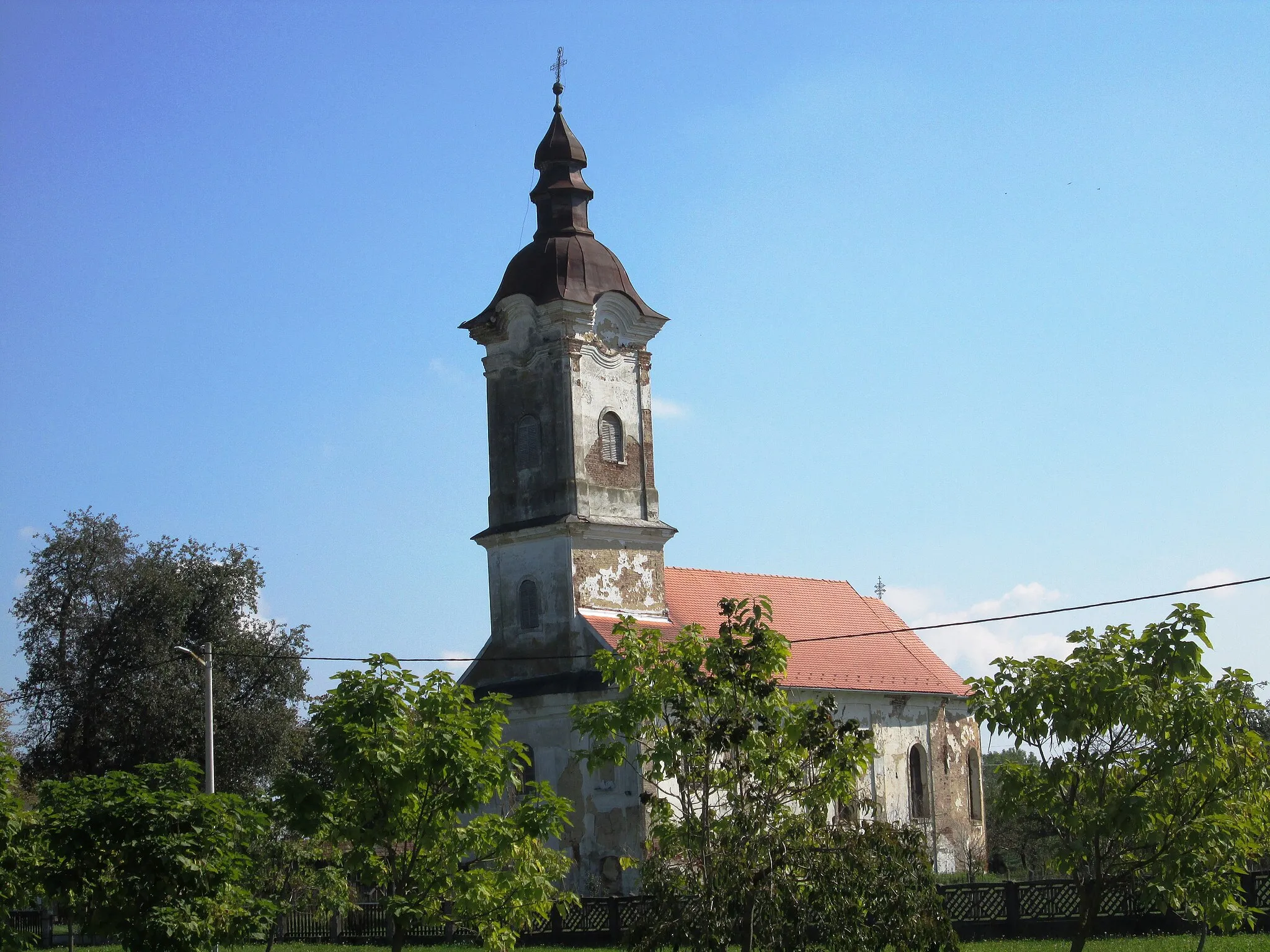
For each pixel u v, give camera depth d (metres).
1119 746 20.38
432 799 20.64
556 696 52.34
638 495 55.75
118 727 59.03
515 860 21.92
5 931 21.72
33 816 21.91
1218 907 20.27
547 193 56.81
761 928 20.27
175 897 20.78
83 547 61.16
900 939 19.89
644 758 21.27
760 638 21.78
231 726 60.78
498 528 55.19
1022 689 20.59
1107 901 34.97
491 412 56.19
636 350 56.59
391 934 42.78
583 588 53.56
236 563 63.97
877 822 20.42
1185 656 19.95
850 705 58.88
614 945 37.91
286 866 31.53
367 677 20.88
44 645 60.94
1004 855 64.06
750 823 20.47
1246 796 20.39
